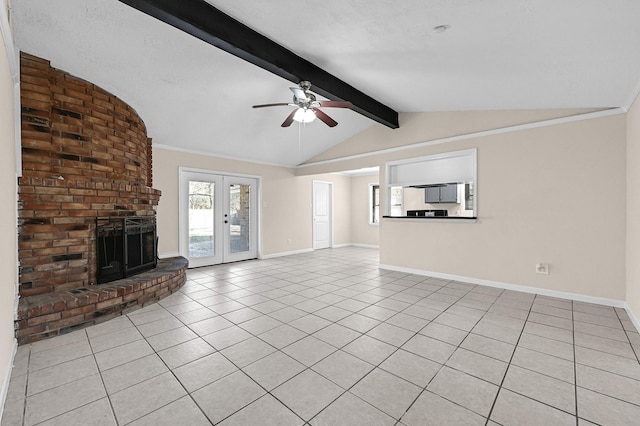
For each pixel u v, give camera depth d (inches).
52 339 94.7
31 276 103.4
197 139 194.1
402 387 69.9
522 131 148.0
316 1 79.0
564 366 78.8
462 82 123.1
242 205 243.9
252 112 172.7
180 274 156.8
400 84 136.2
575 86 109.3
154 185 189.9
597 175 129.0
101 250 121.5
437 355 84.7
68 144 112.7
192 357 83.9
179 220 201.8
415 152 188.1
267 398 66.1
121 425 58.1
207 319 112.2
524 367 78.4
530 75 105.7
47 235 106.5
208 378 73.7
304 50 109.3
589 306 125.9
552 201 139.7
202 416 60.5
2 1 63.9
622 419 59.3
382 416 60.4
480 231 161.6
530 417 60.0
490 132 157.8
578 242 133.5
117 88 128.3
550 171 140.2
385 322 108.7
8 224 75.8
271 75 135.4
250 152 229.9
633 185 113.0
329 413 61.3
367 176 335.6
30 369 77.4
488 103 146.9
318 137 223.1
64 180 109.5
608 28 71.1
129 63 115.5
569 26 72.6
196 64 121.9
